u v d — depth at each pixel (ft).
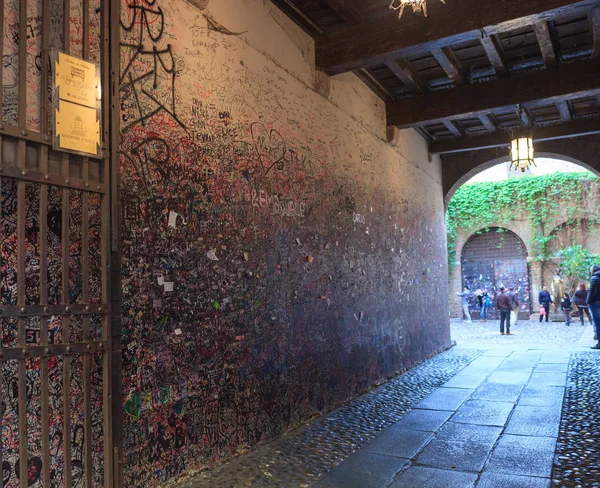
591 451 13.15
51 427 9.25
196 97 12.85
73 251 9.84
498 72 22.72
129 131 10.93
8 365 8.66
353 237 21.08
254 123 15.03
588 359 28.12
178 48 12.36
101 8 9.97
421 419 16.83
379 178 24.41
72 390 9.68
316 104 18.72
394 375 24.50
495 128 30.91
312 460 13.06
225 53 13.96
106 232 9.71
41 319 8.57
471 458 13.00
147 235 11.24
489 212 67.21
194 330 12.40
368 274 22.33
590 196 62.75
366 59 17.85
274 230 15.72
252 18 15.17
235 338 13.75
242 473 12.21
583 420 16.01
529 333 47.42
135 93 11.11
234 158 14.10
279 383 15.47
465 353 32.65
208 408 12.67
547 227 64.54
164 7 12.00
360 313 21.24
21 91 8.47
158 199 11.56
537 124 30.60
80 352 9.08
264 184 15.34
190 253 12.41
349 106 21.57
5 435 8.55
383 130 25.23
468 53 21.67
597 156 32.53
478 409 17.97
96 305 9.42
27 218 9.14
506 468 12.23
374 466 12.58
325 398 17.95
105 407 9.47
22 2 8.59
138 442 10.75
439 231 35.09
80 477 9.69
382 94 24.93
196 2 12.94
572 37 20.36
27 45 9.14
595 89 21.43
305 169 17.66
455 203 68.95
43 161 8.70
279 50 16.49
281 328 15.75
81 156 9.41
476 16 16.19
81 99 9.36
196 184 12.70
